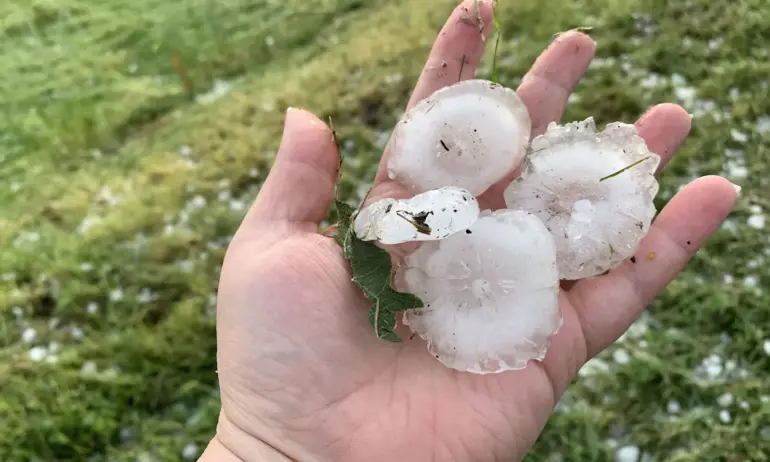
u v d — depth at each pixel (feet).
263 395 0.46
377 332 0.46
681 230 0.51
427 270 0.47
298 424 0.46
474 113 0.53
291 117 0.49
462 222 0.45
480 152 0.53
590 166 0.52
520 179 0.52
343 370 0.46
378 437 0.46
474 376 0.48
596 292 0.52
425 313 0.47
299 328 0.45
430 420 0.47
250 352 0.46
